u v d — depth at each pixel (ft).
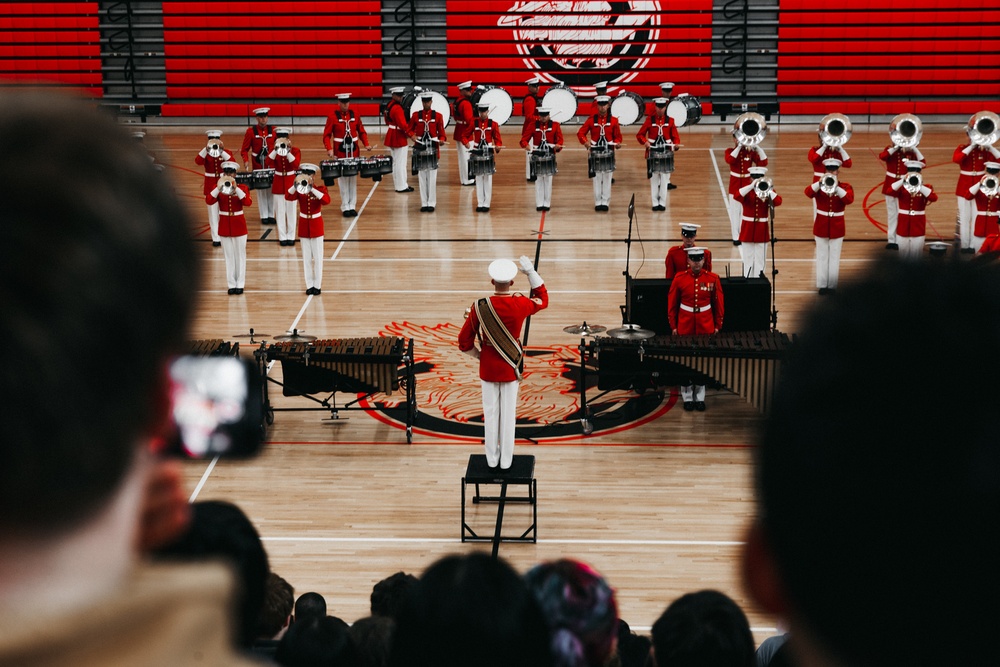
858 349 2.48
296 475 47.29
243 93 116.78
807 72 115.24
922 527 2.43
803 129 112.27
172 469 2.39
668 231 80.64
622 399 54.54
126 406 2.18
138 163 2.18
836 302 2.57
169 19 115.65
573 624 10.52
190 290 2.21
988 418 2.39
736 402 54.29
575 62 114.93
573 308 65.82
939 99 115.03
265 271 73.51
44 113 2.11
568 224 82.69
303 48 115.75
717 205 86.79
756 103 113.19
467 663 6.97
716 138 108.68
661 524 43.29
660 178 84.74
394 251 77.00
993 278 2.48
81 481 2.15
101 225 2.10
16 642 1.97
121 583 2.13
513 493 45.83
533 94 94.17
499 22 114.62
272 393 55.47
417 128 86.79
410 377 50.31
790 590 2.61
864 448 2.46
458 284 70.33
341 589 39.27
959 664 2.43
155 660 2.03
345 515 44.16
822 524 2.51
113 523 2.24
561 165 99.50
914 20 113.60
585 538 42.34
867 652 2.50
